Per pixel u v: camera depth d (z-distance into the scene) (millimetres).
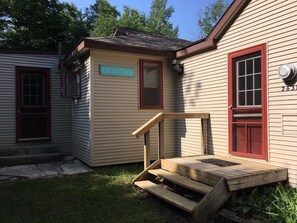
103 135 6824
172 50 7391
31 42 15789
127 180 5789
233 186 3906
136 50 6945
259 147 5133
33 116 8500
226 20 5684
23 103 8352
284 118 4582
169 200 4102
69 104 8859
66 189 5195
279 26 4672
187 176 4781
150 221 3820
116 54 6973
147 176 5438
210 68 6344
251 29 5227
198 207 3646
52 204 4434
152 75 7516
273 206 3705
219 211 3824
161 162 5562
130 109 7152
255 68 5211
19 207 4301
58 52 8594
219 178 4020
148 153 5500
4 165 7266
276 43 4727
